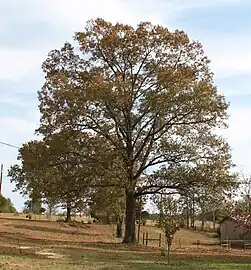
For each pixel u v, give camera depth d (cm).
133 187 3550
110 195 3662
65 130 3503
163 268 2141
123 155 3572
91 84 3447
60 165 3559
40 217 7506
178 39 3700
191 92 3525
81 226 6172
